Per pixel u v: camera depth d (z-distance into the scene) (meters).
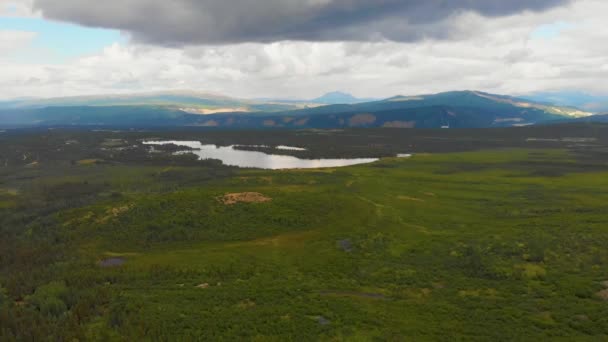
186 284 55.72
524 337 38.31
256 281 56.12
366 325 41.66
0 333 41.69
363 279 56.78
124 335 40.66
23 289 54.47
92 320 44.75
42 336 40.84
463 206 104.19
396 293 51.06
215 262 64.81
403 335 39.31
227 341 39.06
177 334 40.47
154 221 85.81
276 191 109.25
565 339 37.75
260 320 43.06
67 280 57.38
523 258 62.06
